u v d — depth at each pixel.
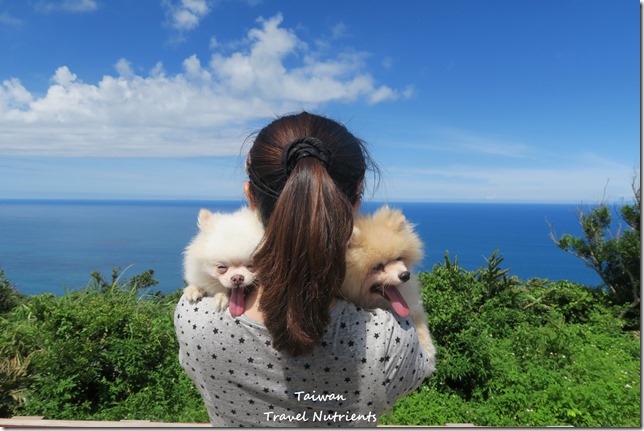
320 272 1.22
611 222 10.91
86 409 5.80
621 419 5.55
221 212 2.47
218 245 2.08
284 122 1.48
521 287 10.22
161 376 6.14
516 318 8.69
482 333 7.53
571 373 6.84
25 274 66.06
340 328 1.36
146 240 137.88
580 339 8.27
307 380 1.35
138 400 5.77
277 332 1.27
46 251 106.88
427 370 1.55
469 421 5.66
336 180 1.37
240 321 1.39
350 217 1.28
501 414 5.93
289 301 1.23
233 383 1.41
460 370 6.39
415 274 2.14
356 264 1.84
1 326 7.20
